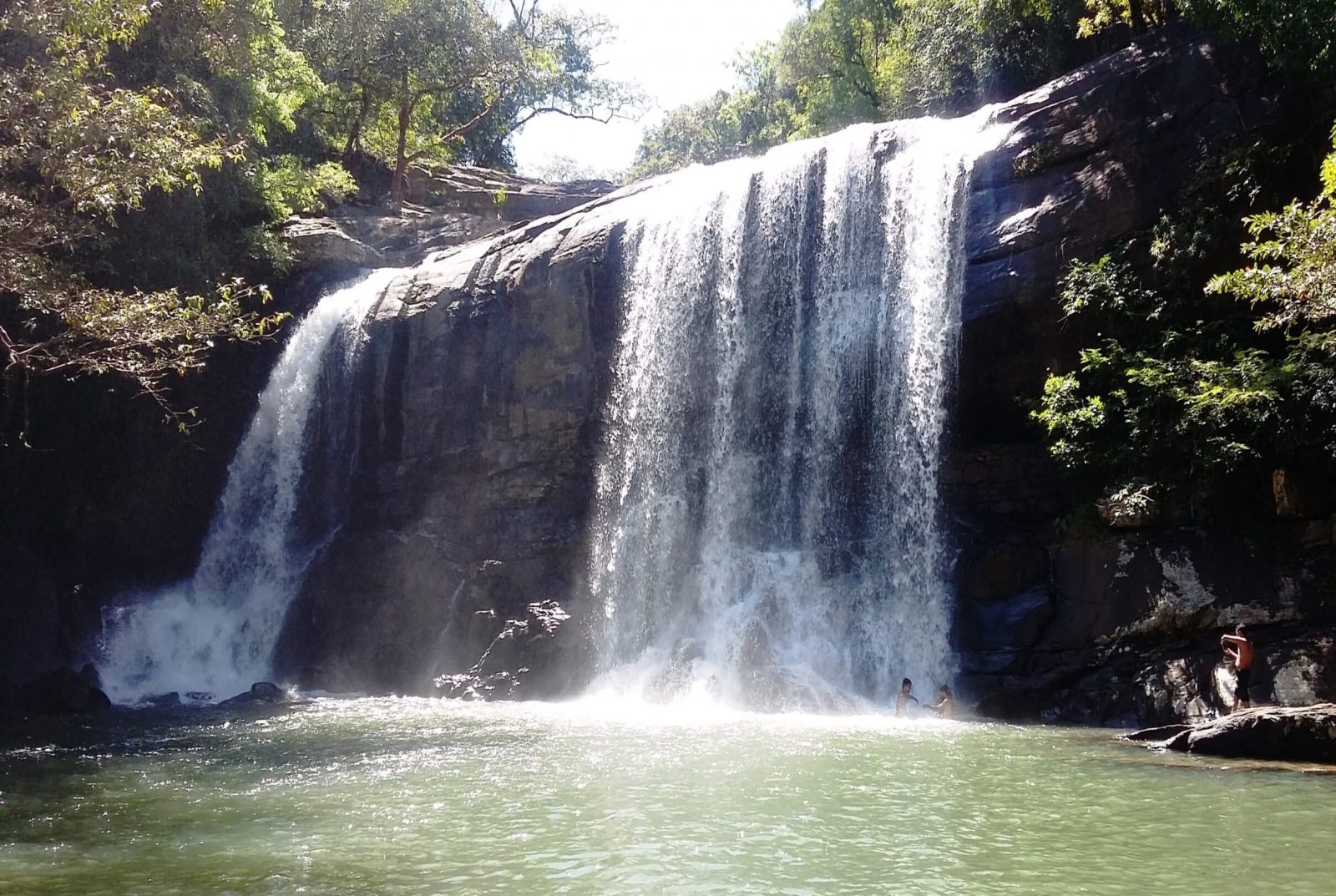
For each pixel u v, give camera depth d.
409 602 28.48
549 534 28.23
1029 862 9.79
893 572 23.75
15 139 20.20
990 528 22.88
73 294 19.14
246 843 10.71
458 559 28.70
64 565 30.69
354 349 32.16
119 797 13.22
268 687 26.03
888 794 12.66
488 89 48.25
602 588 27.47
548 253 29.86
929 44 38.62
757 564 25.48
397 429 30.95
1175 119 22.30
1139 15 28.73
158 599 31.72
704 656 24.42
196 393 32.97
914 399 24.17
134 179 17.97
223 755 16.50
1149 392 20.61
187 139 19.97
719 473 26.95
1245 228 20.91
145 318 18.44
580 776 14.01
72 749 17.44
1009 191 23.77
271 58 37.34
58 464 31.06
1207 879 9.21
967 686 21.12
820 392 25.88
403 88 44.94
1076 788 12.92
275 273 35.56
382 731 18.78
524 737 17.69
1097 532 20.83
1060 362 23.05
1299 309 17.02
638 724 19.27
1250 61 21.81
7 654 26.41
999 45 36.28
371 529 30.50
